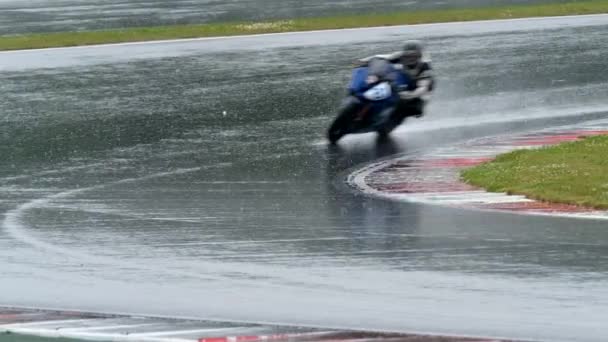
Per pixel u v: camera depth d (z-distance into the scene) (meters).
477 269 28.23
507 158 45.78
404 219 34.78
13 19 108.31
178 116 59.41
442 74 73.00
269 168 45.53
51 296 26.84
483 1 119.94
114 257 30.59
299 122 57.31
